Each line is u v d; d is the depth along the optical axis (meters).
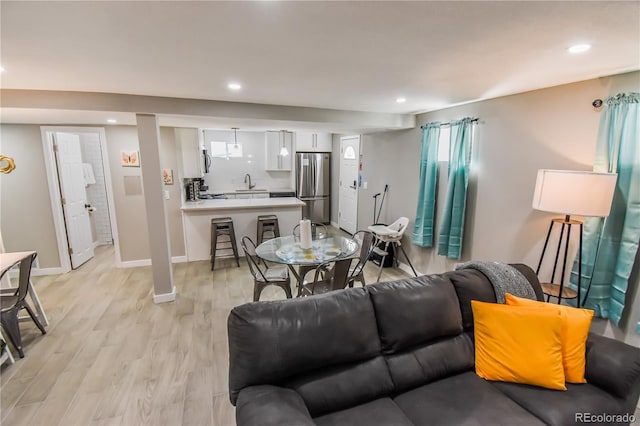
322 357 1.56
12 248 4.25
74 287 3.96
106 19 1.42
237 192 6.69
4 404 2.07
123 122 3.99
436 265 4.07
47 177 4.24
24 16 1.38
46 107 2.82
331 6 1.30
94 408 2.04
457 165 3.48
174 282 4.12
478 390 1.64
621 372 1.55
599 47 1.74
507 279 2.04
